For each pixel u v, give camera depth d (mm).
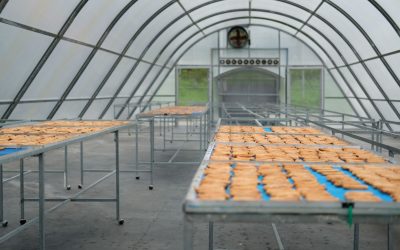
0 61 10422
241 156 4809
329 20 19016
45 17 10844
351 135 6438
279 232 6453
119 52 17266
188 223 2896
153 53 21812
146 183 9953
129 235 6336
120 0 13633
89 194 8867
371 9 14594
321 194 3105
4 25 9594
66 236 6301
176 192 9062
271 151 5215
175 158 13633
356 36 17953
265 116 15766
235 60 26594
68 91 15141
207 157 4676
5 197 8633
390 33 14820
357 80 20953
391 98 18234
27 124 8312
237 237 6230
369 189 3416
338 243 5988
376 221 2881
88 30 13609
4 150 4777
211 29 25531
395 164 4395
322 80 26047
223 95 27016
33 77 12219
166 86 27203
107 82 18375
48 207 7867
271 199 2963
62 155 14234
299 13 20766
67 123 8555
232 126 8695
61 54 13000
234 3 20594
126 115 23891
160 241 6078
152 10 16625
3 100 11805
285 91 26531
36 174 11008
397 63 15727
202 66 26828
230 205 2873
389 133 8242
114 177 10672
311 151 5227
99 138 19359
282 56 26391
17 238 6207
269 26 25922
